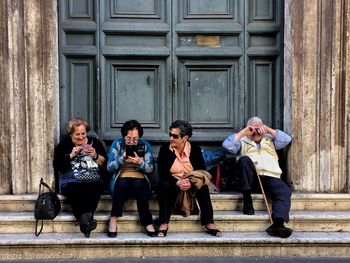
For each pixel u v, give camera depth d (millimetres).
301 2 5344
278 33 5730
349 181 5402
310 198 5352
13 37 5195
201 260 4723
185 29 5738
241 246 4840
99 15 5676
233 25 5750
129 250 4820
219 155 5645
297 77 5391
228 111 5828
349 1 5297
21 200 5227
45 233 5016
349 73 5352
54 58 5340
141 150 5113
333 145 5406
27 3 5199
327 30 5352
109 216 5051
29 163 5293
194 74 5816
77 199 4934
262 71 5805
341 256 4855
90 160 5094
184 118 5812
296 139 5418
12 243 4746
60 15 5641
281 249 4852
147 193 4984
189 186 4879
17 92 5230
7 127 5277
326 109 5387
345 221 5137
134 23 5711
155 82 5797
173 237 4859
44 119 5281
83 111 5734
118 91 5777
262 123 5500
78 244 4781
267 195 5301
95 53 5680
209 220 4938
